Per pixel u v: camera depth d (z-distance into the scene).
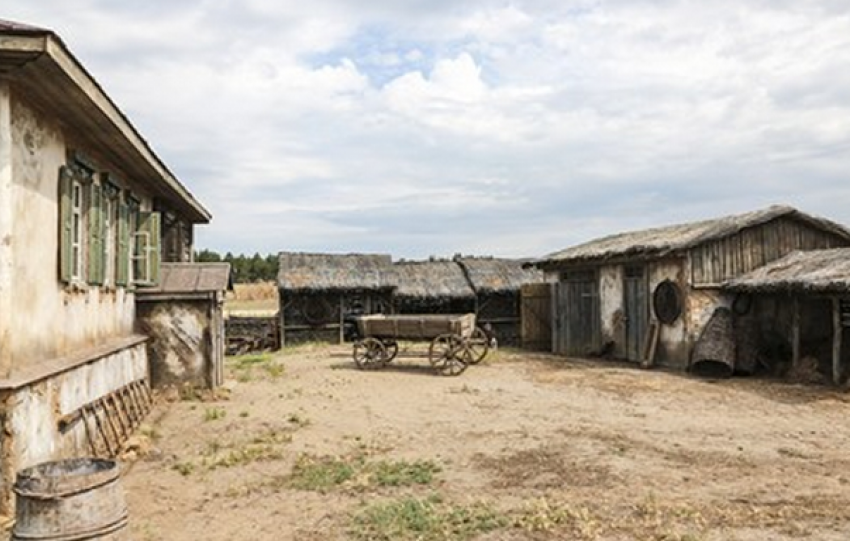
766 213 17.20
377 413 11.66
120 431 9.53
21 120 6.75
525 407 12.18
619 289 19.80
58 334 7.81
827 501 6.68
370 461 8.39
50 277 7.56
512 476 7.66
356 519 6.25
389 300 26.70
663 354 17.89
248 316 28.70
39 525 4.43
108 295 10.46
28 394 6.52
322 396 13.51
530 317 24.00
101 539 4.56
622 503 6.63
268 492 7.20
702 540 5.56
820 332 16.75
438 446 9.18
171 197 15.54
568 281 22.39
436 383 15.27
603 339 20.52
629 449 8.90
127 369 11.03
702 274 16.84
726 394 13.34
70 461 5.02
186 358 13.05
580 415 11.38
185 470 8.04
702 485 7.25
